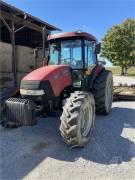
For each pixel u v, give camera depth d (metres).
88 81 5.66
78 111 4.07
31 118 4.27
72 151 4.16
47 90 4.35
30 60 12.62
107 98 6.43
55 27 13.09
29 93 4.36
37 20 11.36
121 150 4.20
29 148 4.29
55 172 3.47
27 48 12.53
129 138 4.79
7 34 14.41
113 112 6.95
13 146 4.38
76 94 4.39
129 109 7.37
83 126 4.41
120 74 36.72
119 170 3.52
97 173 3.44
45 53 8.70
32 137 4.84
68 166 3.64
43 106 4.49
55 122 5.86
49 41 5.84
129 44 37.12
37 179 3.29
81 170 3.52
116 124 5.72
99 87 6.02
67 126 4.04
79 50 5.56
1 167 3.61
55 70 4.71
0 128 5.33
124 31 37.47
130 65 37.53
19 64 11.95
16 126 5.27
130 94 8.73
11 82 11.00
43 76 4.43
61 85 4.73
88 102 4.42
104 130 5.26
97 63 6.30
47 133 5.08
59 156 3.97
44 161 3.80
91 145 4.42
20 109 4.27
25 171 3.50
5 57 11.05
